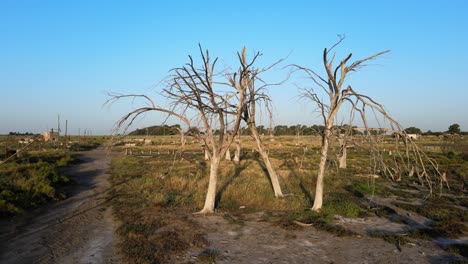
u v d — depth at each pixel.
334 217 13.28
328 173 25.31
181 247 9.43
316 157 41.34
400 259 9.01
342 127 13.42
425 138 82.94
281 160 37.25
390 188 21.34
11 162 27.52
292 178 22.62
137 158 40.75
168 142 78.44
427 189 21.16
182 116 13.31
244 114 15.52
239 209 14.27
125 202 15.28
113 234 10.71
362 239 10.66
